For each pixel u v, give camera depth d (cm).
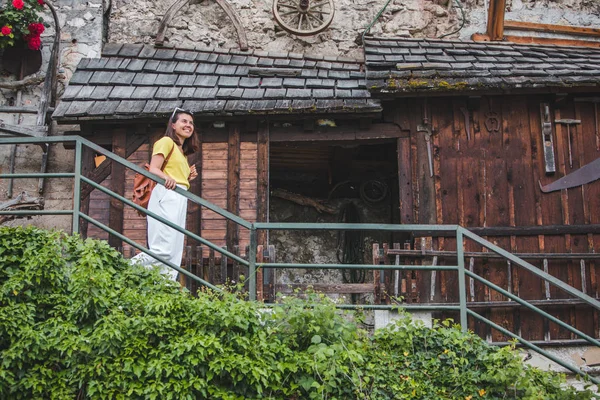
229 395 626
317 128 1058
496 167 1028
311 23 1223
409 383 662
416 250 970
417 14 1249
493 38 1221
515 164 1029
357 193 1315
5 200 1120
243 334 654
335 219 1310
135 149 1050
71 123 1037
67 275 667
